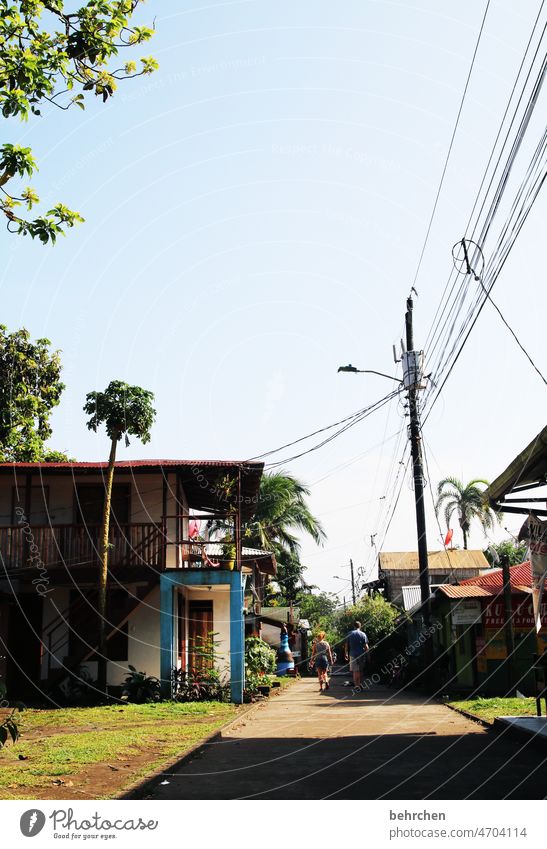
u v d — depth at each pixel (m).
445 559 46.41
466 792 6.97
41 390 30.69
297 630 48.31
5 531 19.67
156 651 20.36
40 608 20.52
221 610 23.67
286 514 42.31
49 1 8.47
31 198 8.58
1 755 9.41
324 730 12.52
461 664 21.77
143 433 18.59
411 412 20.77
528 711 13.22
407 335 21.36
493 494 11.62
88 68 8.74
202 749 10.18
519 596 20.44
